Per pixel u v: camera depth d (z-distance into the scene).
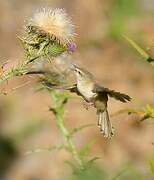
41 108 16.91
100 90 5.73
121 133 15.95
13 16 22.25
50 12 6.17
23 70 5.86
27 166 15.56
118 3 22.30
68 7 22.08
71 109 16.47
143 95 17.89
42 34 6.03
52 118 16.59
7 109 17.38
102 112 5.81
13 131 16.58
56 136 16.02
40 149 8.02
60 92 8.06
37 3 22.58
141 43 18.42
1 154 15.91
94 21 21.77
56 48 6.00
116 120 16.12
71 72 5.86
